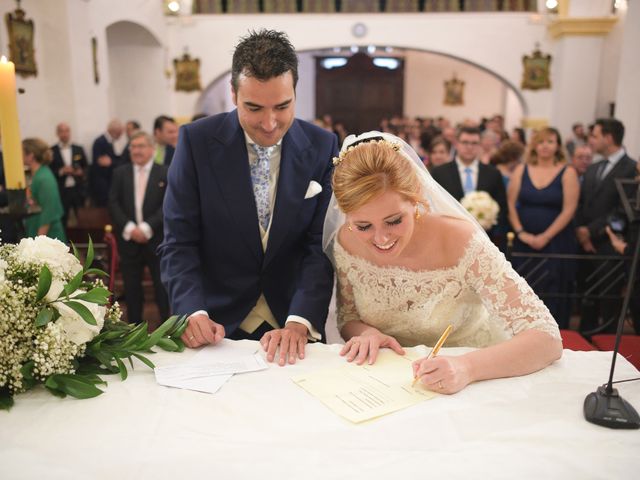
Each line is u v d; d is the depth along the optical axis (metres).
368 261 1.90
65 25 7.32
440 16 11.11
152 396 1.47
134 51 10.79
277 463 1.19
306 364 1.68
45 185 4.52
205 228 2.09
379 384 1.54
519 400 1.46
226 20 11.12
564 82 10.42
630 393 1.49
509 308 1.73
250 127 1.83
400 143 1.75
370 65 16.67
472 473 1.16
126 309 4.74
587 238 4.50
